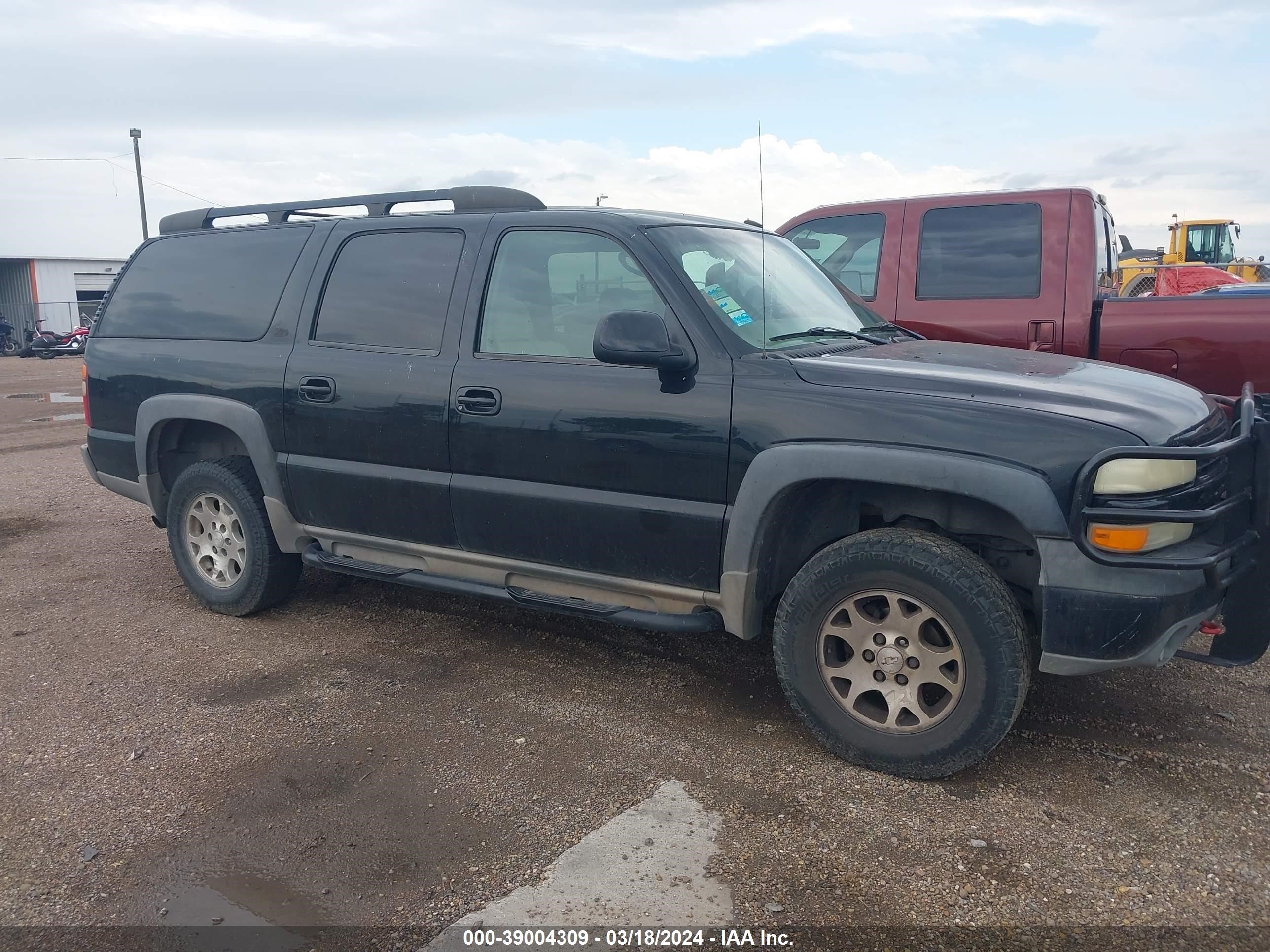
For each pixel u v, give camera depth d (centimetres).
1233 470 316
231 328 473
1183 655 331
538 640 460
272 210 480
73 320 4572
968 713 309
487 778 331
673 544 353
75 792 327
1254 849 282
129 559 611
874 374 328
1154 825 295
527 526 385
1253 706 375
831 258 629
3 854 294
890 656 321
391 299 426
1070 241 559
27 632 481
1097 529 288
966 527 327
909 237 597
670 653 441
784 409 329
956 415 305
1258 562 315
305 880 277
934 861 279
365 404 418
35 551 632
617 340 334
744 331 358
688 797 316
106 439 523
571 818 305
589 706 386
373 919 260
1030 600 338
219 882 278
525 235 396
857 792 317
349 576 532
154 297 509
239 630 479
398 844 294
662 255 366
